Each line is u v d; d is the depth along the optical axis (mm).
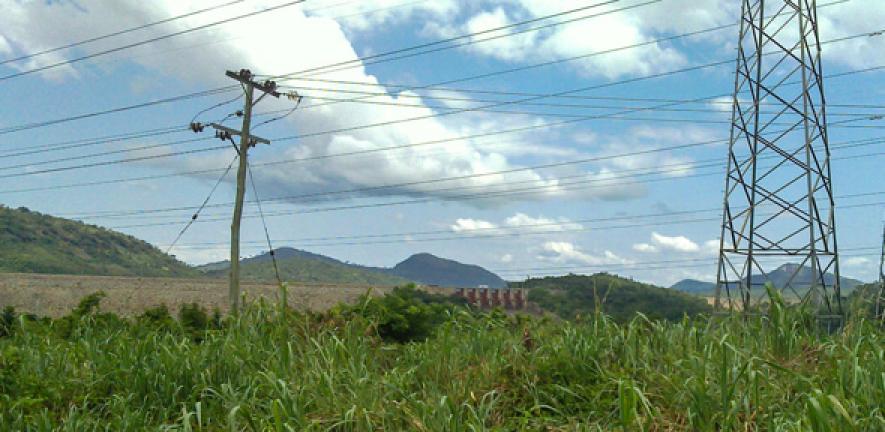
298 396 8250
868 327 9016
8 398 9039
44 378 10250
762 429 6922
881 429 6340
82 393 9680
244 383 9438
